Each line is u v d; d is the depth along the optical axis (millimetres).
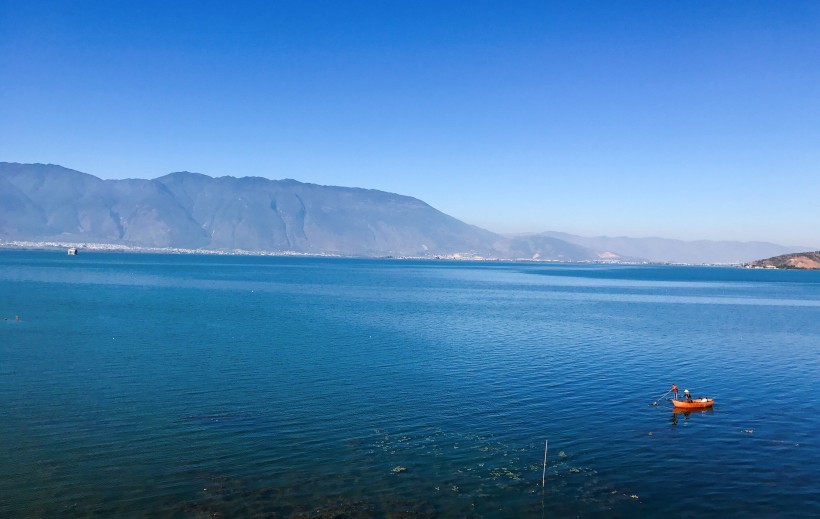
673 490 24828
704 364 50812
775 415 35594
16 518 21484
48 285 119750
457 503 23266
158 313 77750
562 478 25781
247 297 106812
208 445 28750
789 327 77688
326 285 150375
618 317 87312
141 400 36062
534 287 165750
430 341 60000
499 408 35938
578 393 39938
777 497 24312
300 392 38625
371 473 25859
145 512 22078
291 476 25406
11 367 44031
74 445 28422
